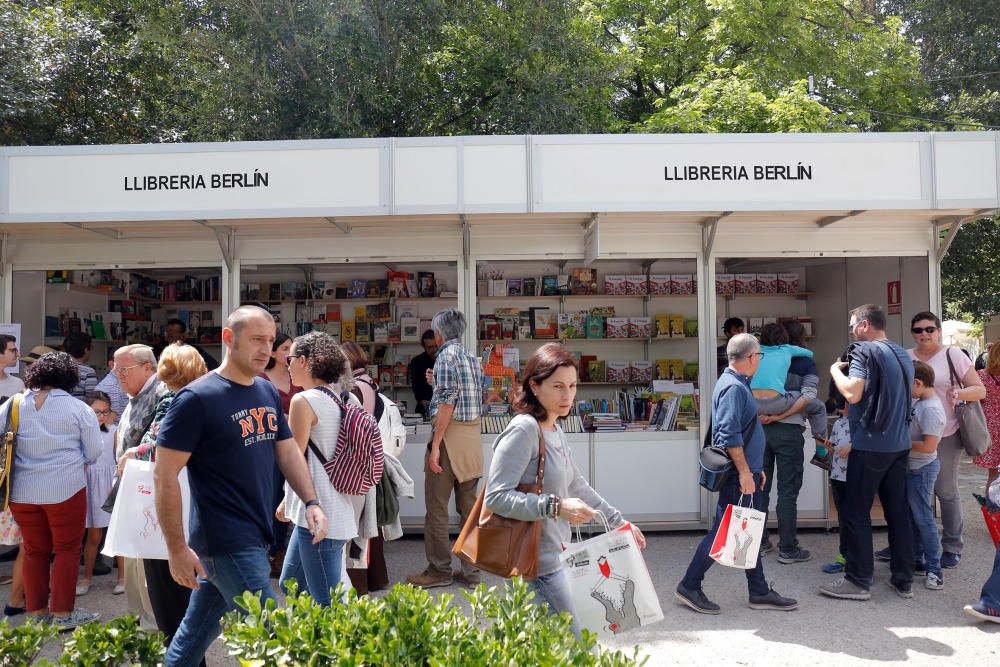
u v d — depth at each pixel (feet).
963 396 17.31
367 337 27.25
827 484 21.40
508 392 22.72
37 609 14.37
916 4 56.39
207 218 18.70
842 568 17.58
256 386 10.05
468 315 21.29
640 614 9.21
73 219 18.70
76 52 37.22
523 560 8.86
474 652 6.74
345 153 18.66
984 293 53.83
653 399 22.76
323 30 37.09
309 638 7.06
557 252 21.52
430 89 43.57
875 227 21.58
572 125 42.01
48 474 14.11
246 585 9.36
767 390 18.22
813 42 48.60
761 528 13.85
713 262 21.47
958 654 12.90
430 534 17.11
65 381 14.65
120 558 16.66
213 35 37.96
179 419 9.16
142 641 8.90
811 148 18.83
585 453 21.16
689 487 21.22
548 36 42.11
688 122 41.32
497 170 18.66
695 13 49.16
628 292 26.32
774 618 14.73
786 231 21.62
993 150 18.86
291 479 10.31
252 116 39.47
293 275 27.66
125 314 27.58
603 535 9.40
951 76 54.54
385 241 21.44
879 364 15.28
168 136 42.47
